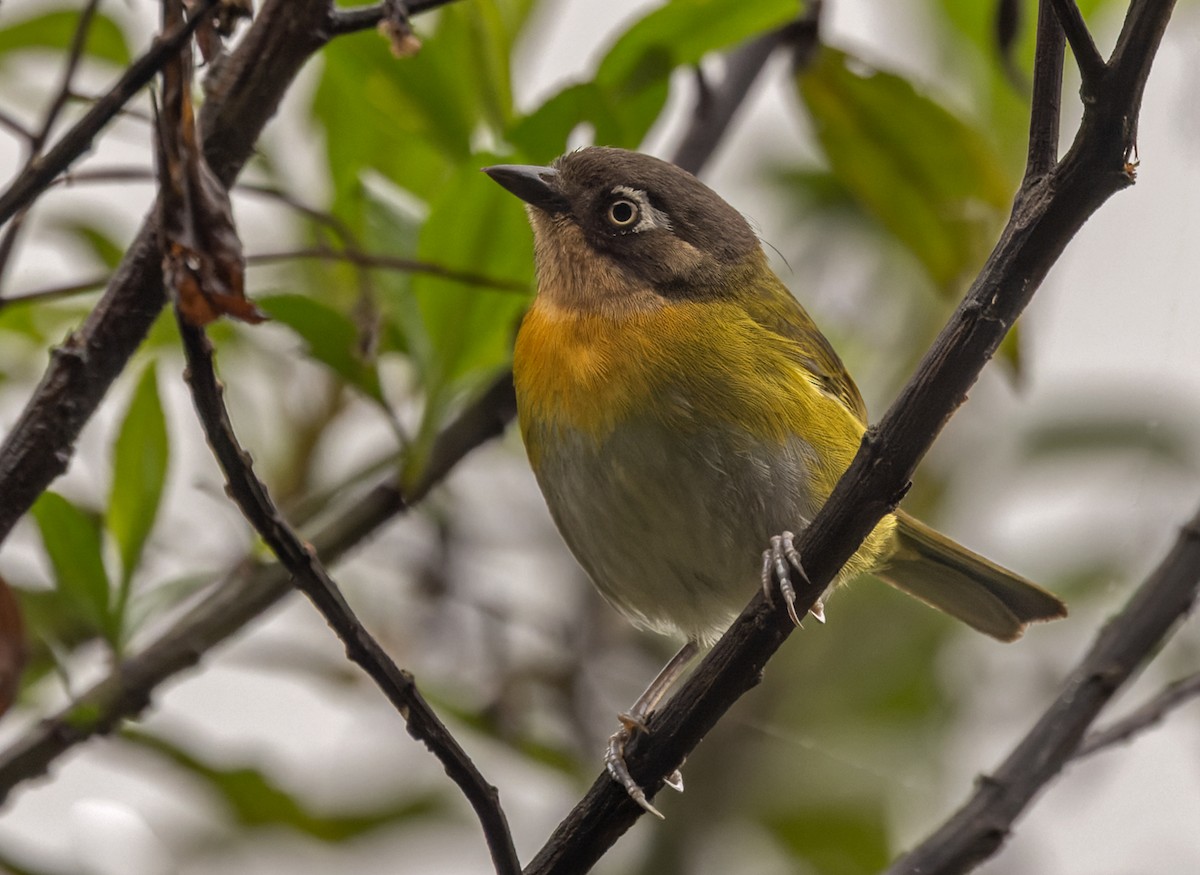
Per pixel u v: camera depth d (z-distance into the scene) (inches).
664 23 324.5
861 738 412.5
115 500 293.0
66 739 277.0
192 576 300.0
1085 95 209.3
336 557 309.7
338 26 245.4
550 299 349.1
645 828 414.6
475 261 313.3
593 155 360.5
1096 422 418.3
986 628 394.6
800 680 422.6
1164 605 302.2
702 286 349.7
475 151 323.0
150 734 334.3
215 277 196.9
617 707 423.8
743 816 409.7
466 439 342.3
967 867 283.1
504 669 399.2
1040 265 223.0
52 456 237.3
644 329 333.4
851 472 241.3
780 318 355.3
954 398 233.5
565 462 334.0
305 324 295.3
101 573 284.2
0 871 315.9
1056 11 203.5
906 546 385.1
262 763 356.2
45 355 360.8
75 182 237.9
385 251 323.3
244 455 211.5
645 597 348.8
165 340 348.5
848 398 364.8
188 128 196.9
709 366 327.6
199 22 198.7
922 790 411.2
